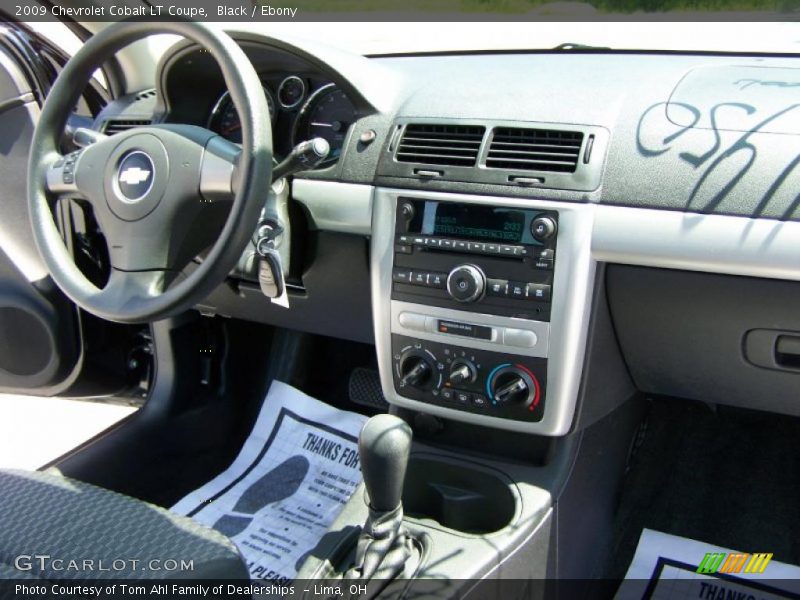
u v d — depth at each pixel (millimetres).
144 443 1784
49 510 1018
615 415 1561
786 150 1099
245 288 1625
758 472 1791
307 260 1514
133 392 2127
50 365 1967
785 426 1878
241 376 1971
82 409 2070
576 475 1365
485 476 1323
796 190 1075
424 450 1382
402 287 1295
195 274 1139
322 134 1509
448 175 1242
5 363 2025
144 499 1742
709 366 1318
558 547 1332
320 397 2000
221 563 963
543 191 1175
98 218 1258
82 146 1346
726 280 1175
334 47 1463
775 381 1283
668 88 1248
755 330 1221
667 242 1127
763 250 1085
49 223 1332
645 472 1814
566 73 1382
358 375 1957
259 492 1707
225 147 1187
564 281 1173
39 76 1823
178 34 1199
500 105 1271
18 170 1845
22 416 2016
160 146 1198
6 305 1937
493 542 1180
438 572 1123
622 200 1146
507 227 1202
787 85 1226
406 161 1299
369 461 1112
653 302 1247
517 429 1280
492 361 1251
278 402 1839
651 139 1160
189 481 1839
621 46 1540
